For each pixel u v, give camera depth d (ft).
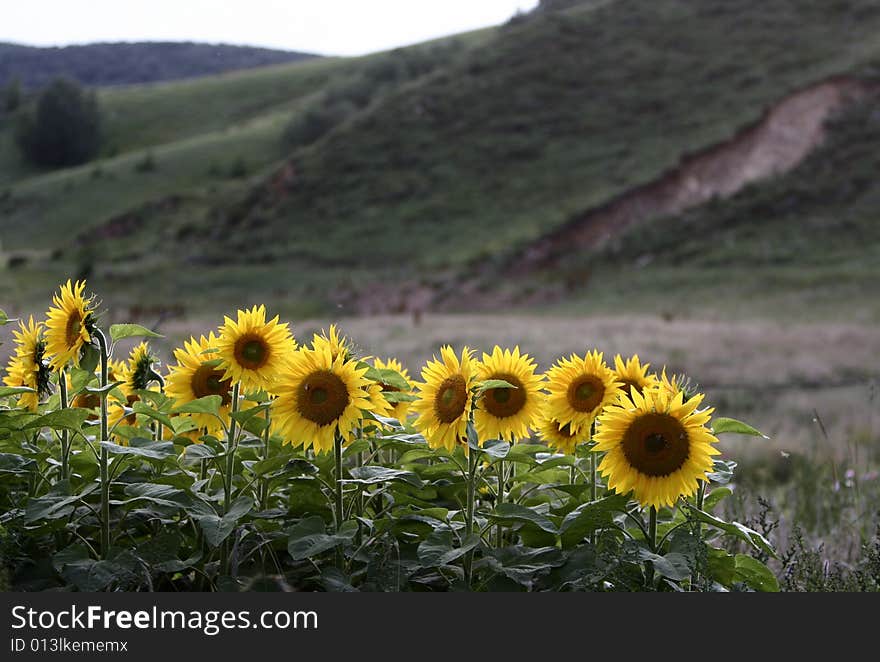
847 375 93.30
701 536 9.67
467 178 223.71
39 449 10.18
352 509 9.89
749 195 197.36
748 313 146.00
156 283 201.57
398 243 204.44
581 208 197.26
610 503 8.81
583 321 139.64
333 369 9.01
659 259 183.32
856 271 164.14
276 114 447.83
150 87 541.75
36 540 9.75
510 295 173.78
